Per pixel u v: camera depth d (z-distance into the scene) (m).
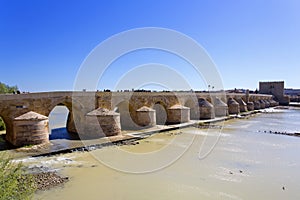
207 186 11.82
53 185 11.63
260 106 67.06
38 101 21.25
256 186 11.86
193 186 11.81
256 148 19.91
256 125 34.34
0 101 19.14
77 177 12.79
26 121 19.14
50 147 18.72
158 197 10.54
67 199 10.16
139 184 11.99
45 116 20.84
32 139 19.16
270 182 12.40
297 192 11.19
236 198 10.53
